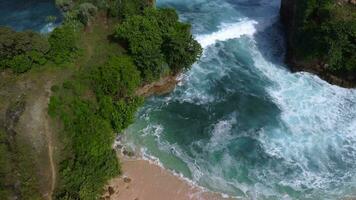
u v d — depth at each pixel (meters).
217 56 76.50
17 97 58.97
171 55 67.38
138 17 68.50
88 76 63.44
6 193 49.38
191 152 60.91
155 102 68.38
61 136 57.03
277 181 57.41
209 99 69.25
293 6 78.88
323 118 66.62
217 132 64.06
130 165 57.97
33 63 63.25
